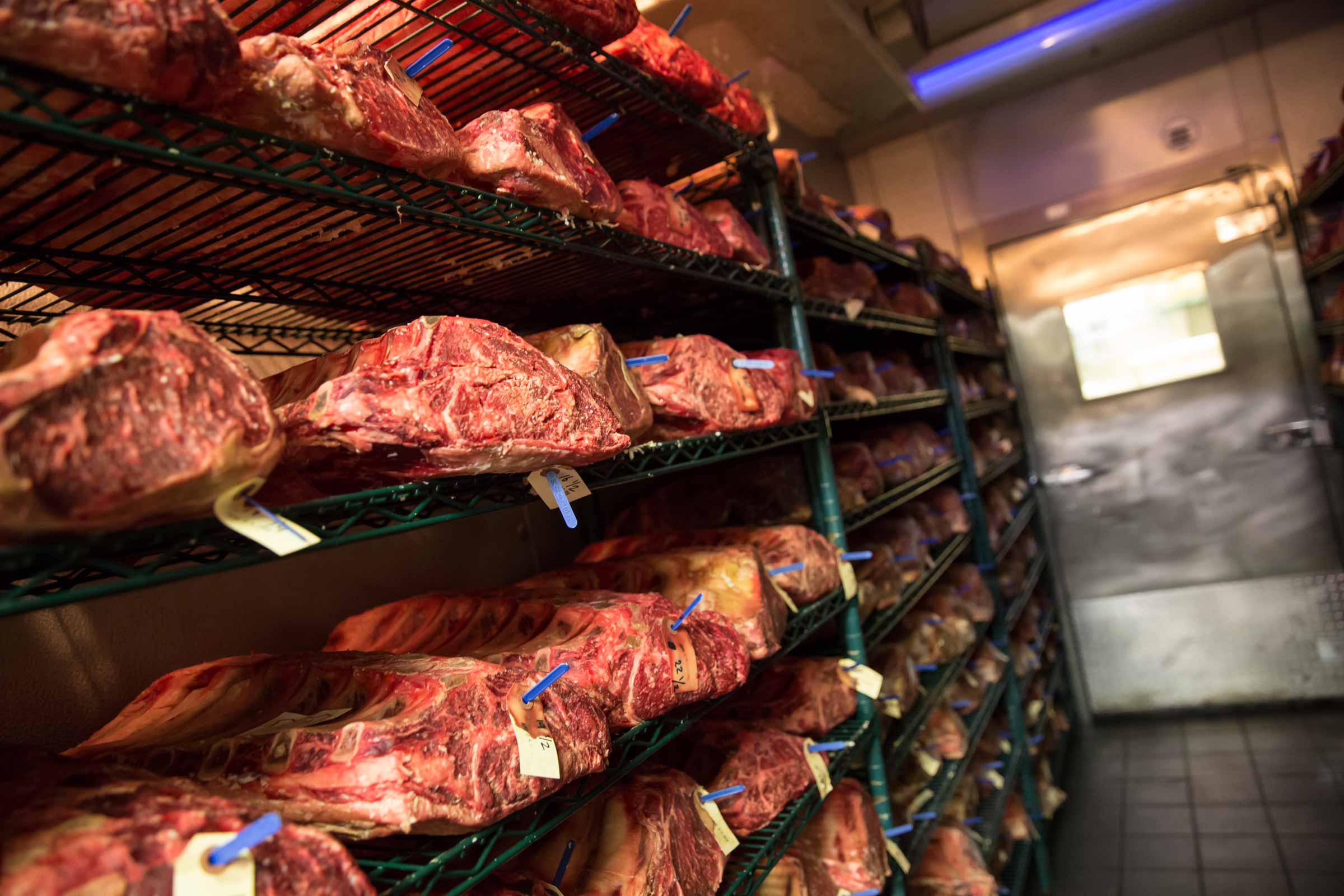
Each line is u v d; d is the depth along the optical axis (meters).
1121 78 4.96
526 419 1.07
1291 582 4.77
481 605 1.51
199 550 0.93
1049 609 5.21
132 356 0.70
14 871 0.62
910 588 2.86
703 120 1.83
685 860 1.40
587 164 1.38
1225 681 4.96
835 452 2.78
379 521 1.08
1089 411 5.21
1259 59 4.64
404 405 0.96
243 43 0.86
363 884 0.81
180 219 1.03
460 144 1.16
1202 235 4.84
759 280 2.06
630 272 1.81
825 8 3.40
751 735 1.78
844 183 5.50
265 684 1.15
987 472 4.23
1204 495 4.95
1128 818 3.99
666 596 1.71
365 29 1.27
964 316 4.88
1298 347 4.65
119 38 0.70
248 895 0.72
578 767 1.10
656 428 1.68
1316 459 4.66
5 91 0.70
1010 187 5.29
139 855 0.67
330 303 1.58
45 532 0.66
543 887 1.21
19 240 1.00
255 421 0.78
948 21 4.59
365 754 0.90
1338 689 4.70
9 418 0.62
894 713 2.41
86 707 1.27
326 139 0.95
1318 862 3.29
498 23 1.34
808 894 1.75
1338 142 3.61
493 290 1.81
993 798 3.46
